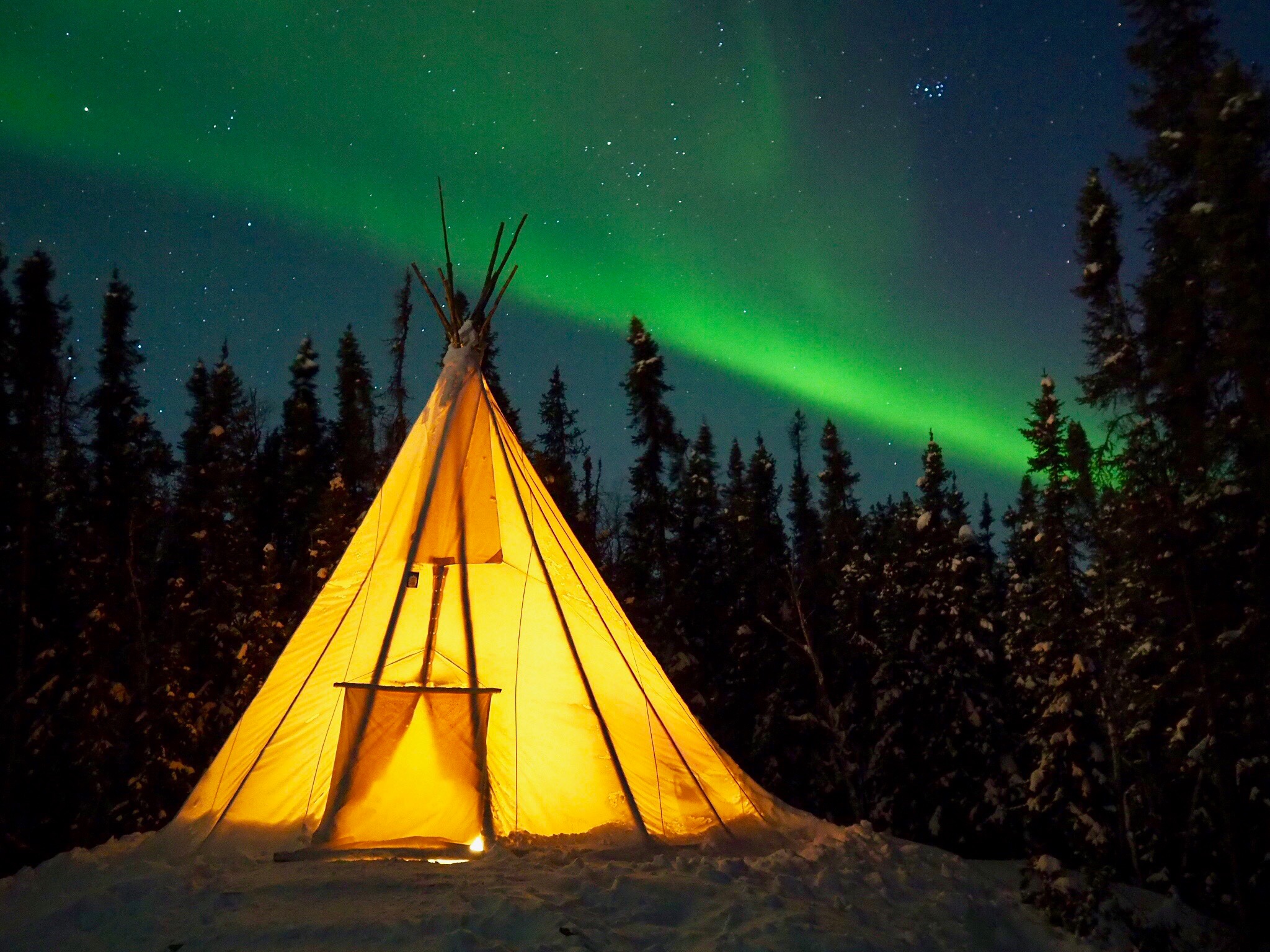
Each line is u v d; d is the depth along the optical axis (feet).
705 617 89.71
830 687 89.92
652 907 23.91
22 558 75.41
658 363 93.40
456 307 44.04
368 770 32.53
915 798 74.38
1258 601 45.80
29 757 73.77
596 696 37.37
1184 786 60.03
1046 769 65.77
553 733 36.17
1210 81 45.80
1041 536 69.41
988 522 135.74
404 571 36.63
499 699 36.47
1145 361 51.57
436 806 32.99
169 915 22.36
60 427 83.56
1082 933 31.22
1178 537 48.65
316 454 107.24
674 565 88.53
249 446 108.78
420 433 40.63
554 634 38.09
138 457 86.02
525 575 39.32
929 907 29.09
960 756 71.92
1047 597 68.85
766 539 97.09
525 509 40.63
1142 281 51.06
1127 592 54.24
